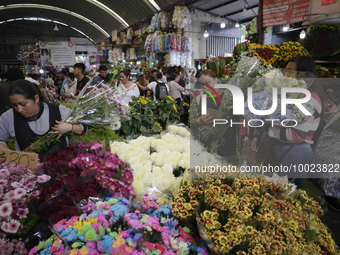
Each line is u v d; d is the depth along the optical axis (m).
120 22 13.10
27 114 1.45
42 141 1.47
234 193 0.97
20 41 17.02
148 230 0.84
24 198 0.93
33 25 17.66
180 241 0.90
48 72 10.24
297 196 1.11
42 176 1.05
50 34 18.59
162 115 2.94
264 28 4.88
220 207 0.90
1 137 1.52
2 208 0.84
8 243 0.86
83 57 13.80
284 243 0.88
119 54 12.80
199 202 0.96
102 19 14.34
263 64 1.29
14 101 1.36
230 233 0.83
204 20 9.32
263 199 0.97
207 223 0.86
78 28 18.67
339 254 1.00
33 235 0.95
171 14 8.48
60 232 0.84
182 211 0.95
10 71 2.54
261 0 4.65
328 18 4.32
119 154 1.52
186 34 9.05
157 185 1.21
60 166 1.21
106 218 0.88
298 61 1.25
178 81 5.98
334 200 1.72
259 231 0.87
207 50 9.57
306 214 1.04
